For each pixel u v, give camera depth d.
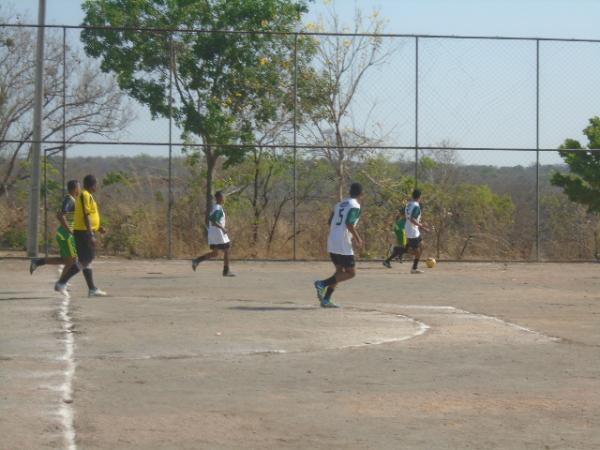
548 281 38.59
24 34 52.44
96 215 30.12
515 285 36.59
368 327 23.66
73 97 50.91
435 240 50.84
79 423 13.52
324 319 25.02
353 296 31.81
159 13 51.19
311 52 50.59
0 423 13.43
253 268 43.47
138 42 49.78
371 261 48.19
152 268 42.62
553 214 52.34
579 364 18.84
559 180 52.06
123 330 22.47
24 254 47.78
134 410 14.41
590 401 15.44
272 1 50.72
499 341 21.78
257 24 50.56
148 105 49.78
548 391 16.19
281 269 43.03
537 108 47.41
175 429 13.32
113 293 31.36
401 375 17.50
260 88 50.31
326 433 13.24
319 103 50.47
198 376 17.23
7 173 52.06
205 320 24.44
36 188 44.59
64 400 14.98
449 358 19.41
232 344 20.75
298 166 50.38
